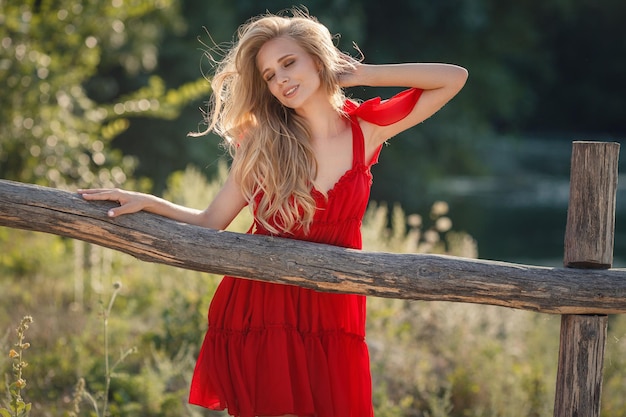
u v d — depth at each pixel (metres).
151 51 18.00
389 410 5.67
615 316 8.33
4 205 3.44
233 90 3.85
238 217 7.29
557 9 39.53
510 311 7.58
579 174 3.53
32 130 10.89
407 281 3.47
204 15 21.73
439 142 29.17
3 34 10.66
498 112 34.66
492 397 6.07
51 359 5.99
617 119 44.81
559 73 44.12
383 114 3.76
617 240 18.27
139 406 5.38
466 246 8.35
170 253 3.51
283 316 3.69
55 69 11.21
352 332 3.79
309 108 3.75
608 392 6.44
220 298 3.79
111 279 8.30
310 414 3.63
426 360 6.78
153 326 7.23
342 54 3.84
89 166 12.21
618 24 43.34
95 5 11.70
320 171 3.71
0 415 4.02
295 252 3.50
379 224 7.82
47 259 9.21
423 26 29.64
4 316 6.98
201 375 3.77
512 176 30.02
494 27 32.66
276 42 3.68
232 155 3.98
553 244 18.62
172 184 10.55
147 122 20.83
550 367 6.62
